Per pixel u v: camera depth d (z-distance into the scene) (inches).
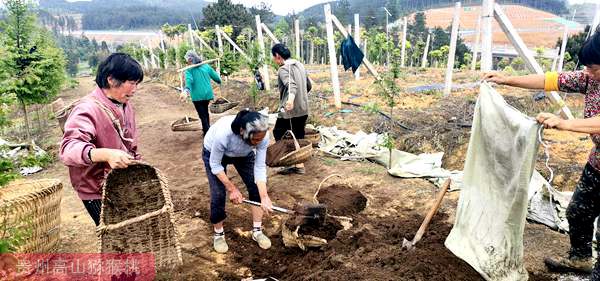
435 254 151.1
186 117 365.7
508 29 268.7
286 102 242.1
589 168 125.5
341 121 346.6
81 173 124.2
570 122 109.3
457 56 1259.8
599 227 115.4
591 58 106.7
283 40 855.1
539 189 189.8
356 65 361.7
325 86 487.8
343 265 149.6
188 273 158.9
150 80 881.5
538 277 142.7
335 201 206.1
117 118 123.0
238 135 149.6
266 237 177.5
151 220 130.8
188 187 246.2
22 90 337.1
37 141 371.2
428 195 212.8
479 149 142.0
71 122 114.3
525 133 117.0
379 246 162.9
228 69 574.2
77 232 194.4
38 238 159.2
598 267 114.7
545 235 166.4
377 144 286.0
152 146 347.3
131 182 136.9
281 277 156.5
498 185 134.6
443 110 355.9
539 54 713.0
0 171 137.8
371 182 235.5
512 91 400.8
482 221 139.3
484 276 132.0
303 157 230.2
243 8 1505.9
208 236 185.5
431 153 283.1
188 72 305.0
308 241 166.1
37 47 357.1
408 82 485.4
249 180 171.9
